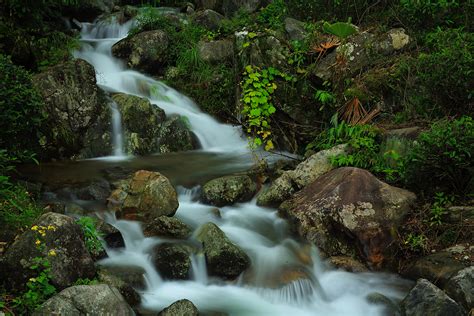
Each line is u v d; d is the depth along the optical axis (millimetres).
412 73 7309
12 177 6750
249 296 4926
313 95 8000
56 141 7789
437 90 6594
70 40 10766
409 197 5676
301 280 5031
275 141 8383
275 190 6539
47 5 10484
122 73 10398
